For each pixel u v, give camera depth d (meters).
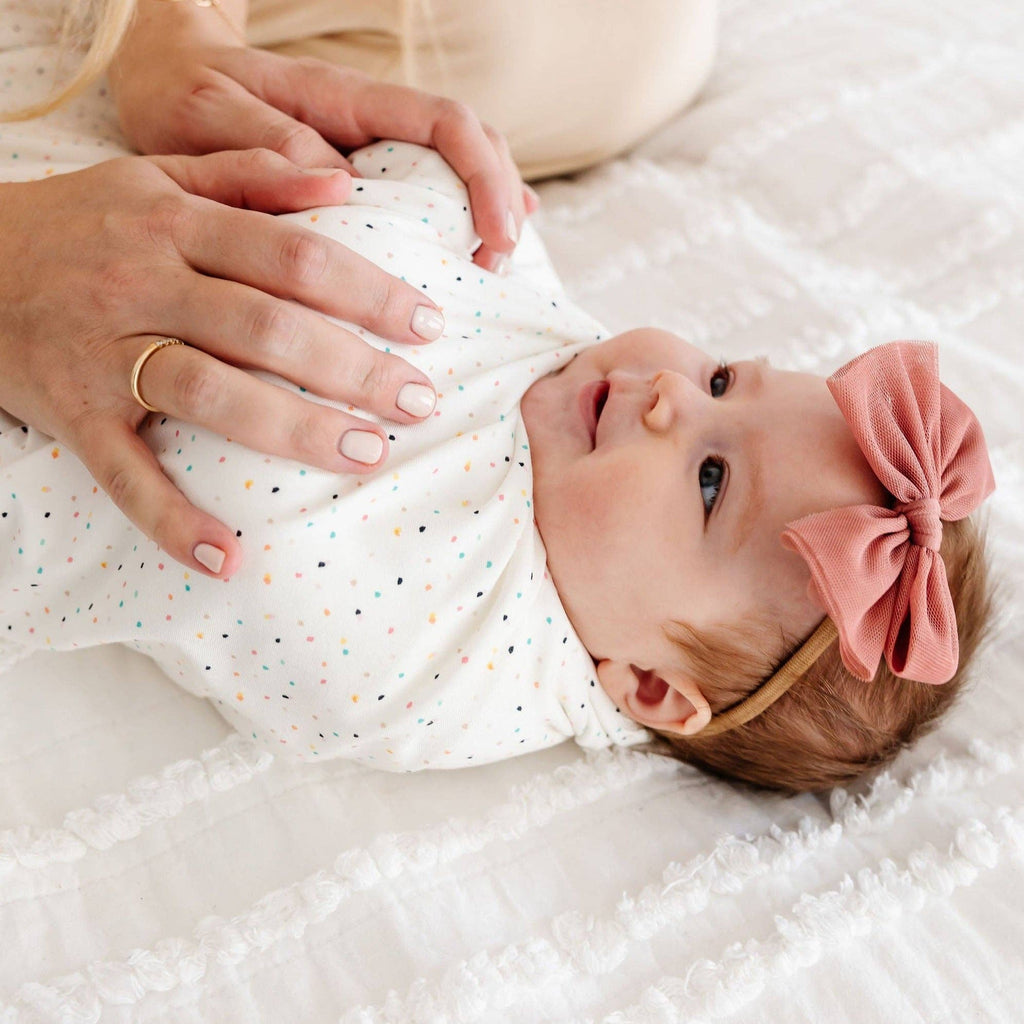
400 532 0.83
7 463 0.85
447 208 0.95
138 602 0.81
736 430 0.92
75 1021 0.73
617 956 0.81
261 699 0.84
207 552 0.74
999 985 0.81
